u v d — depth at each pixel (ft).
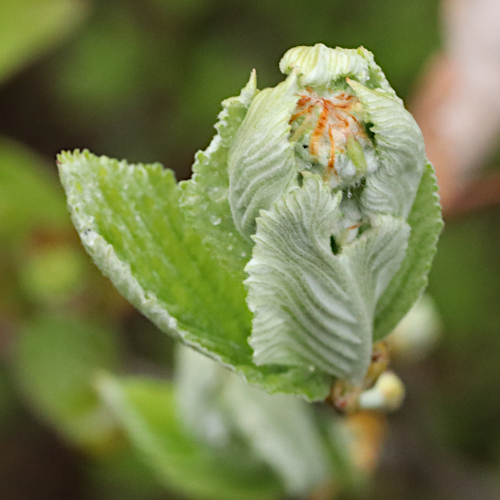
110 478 1.22
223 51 1.33
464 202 0.84
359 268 0.51
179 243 0.53
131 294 0.50
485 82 0.81
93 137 1.51
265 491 0.66
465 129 0.83
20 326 0.86
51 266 0.85
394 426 0.94
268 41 1.34
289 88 0.48
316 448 0.64
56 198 0.84
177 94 1.36
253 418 0.63
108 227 0.53
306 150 0.49
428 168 0.52
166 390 0.67
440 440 1.06
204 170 0.51
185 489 0.65
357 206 0.50
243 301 0.53
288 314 0.51
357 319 0.51
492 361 1.24
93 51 1.33
